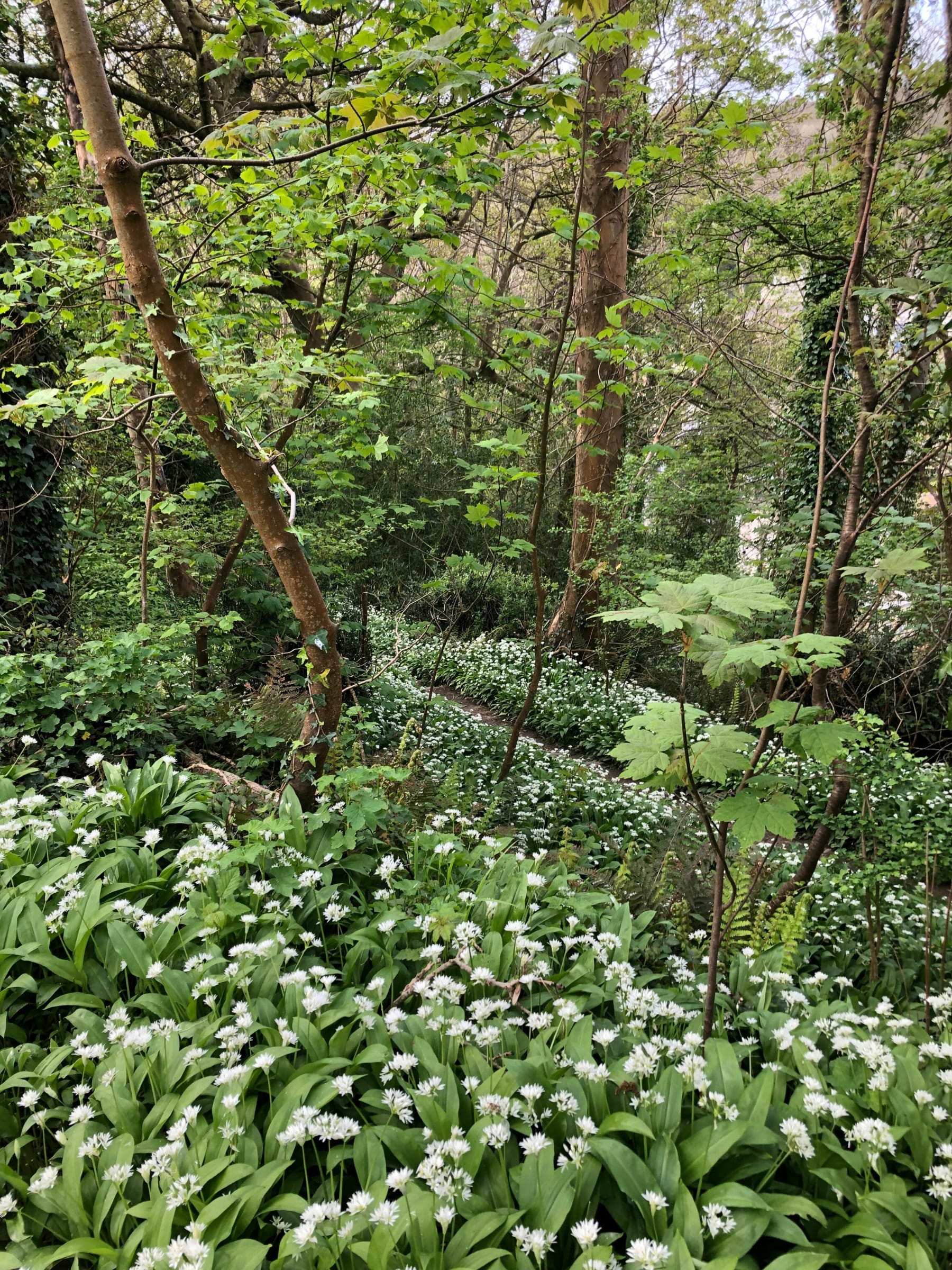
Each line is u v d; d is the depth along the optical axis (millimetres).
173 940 2893
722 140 3930
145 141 4426
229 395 4609
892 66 2977
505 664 12500
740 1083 2275
